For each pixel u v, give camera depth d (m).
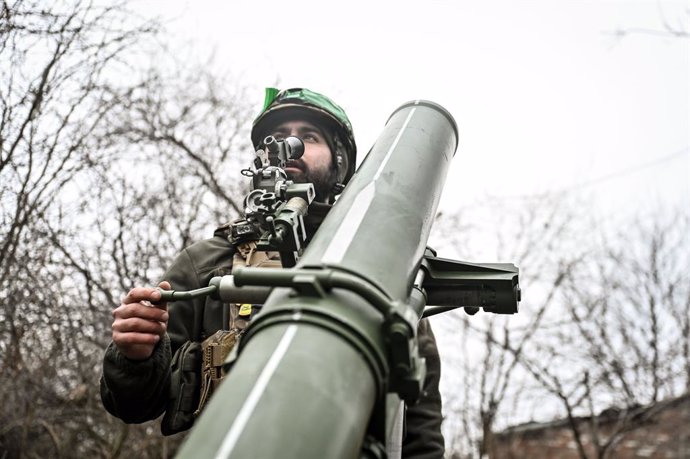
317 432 1.04
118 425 6.41
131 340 1.76
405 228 1.55
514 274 1.98
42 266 5.18
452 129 2.16
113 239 5.97
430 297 2.03
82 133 5.11
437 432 2.22
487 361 8.87
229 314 2.11
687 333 9.53
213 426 1.03
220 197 7.12
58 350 5.89
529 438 13.56
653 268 10.18
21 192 4.60
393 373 1.27
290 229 1.64
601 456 8.66
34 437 6.60
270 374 1.10
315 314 1.21
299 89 2.55
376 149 1.88
